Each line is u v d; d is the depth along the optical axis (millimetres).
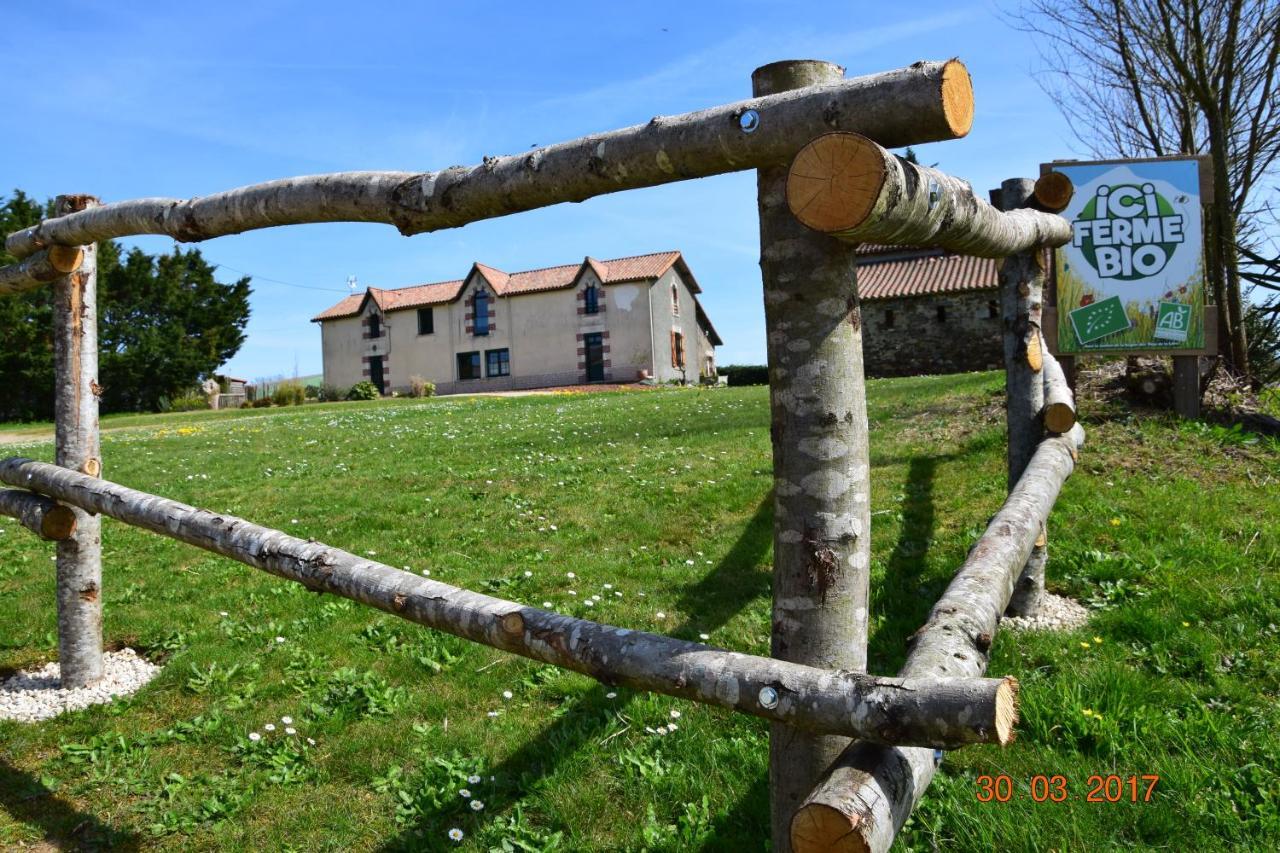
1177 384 8133
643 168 2238
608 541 7016
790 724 1938
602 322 42031
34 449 18500
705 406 15633
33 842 3445
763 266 2229
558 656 2340
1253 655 4219
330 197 2975
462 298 44906
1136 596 4988
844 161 1829
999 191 5070
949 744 1715
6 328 38156
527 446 11898
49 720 4438
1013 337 5082
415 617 2707
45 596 6430
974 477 7508
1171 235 7895
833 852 1718
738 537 6797
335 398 44719
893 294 27781
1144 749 3482
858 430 2188
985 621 2551
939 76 1855
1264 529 5707
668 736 3846
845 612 2145
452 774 3678
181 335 45375
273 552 3164
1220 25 9594
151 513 3773
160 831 3467
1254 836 2980
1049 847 2979
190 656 5098
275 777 3787
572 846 3213
